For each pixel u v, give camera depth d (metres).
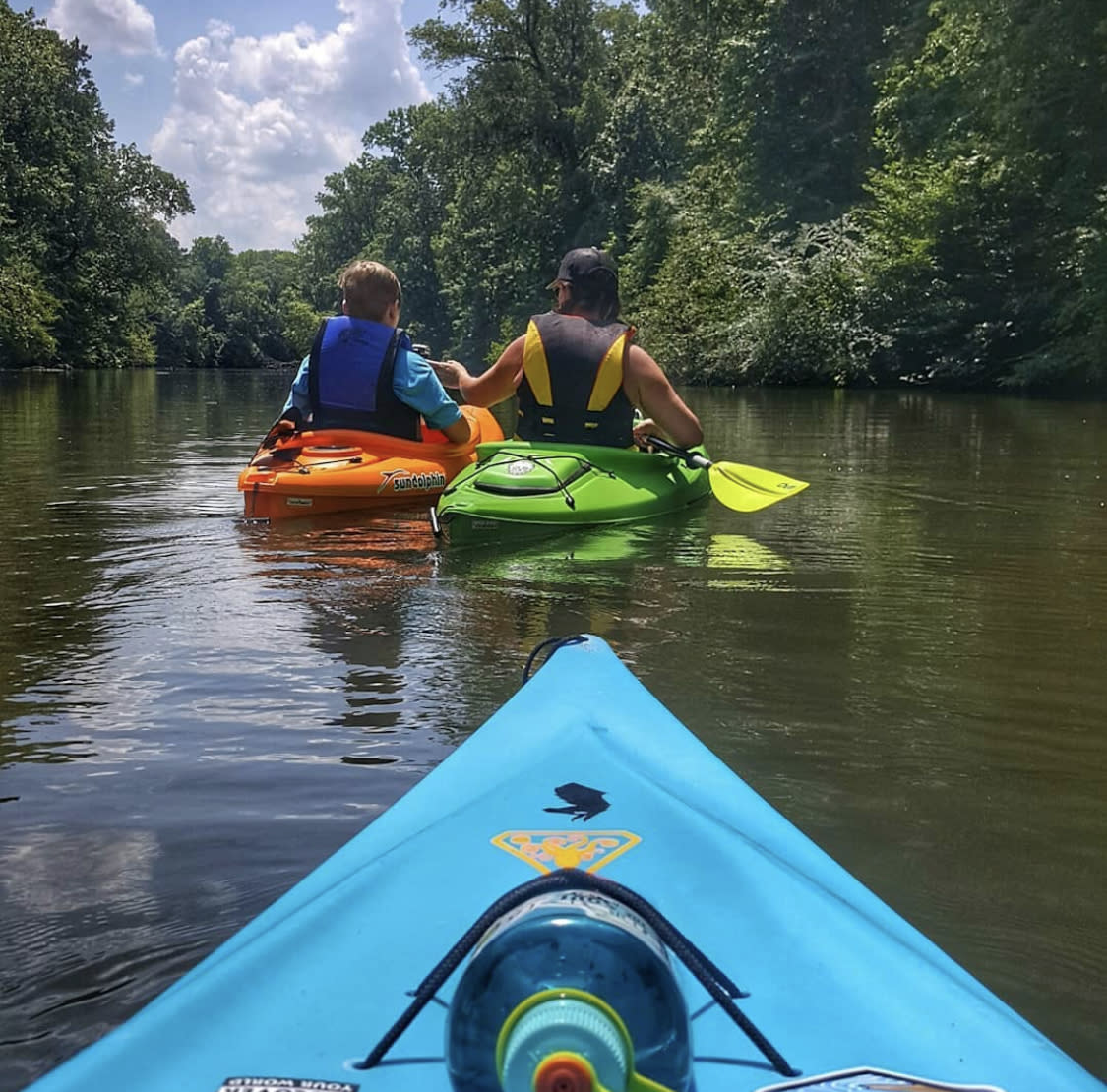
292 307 70.62
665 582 3.79
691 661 2.92
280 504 4.92
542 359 5.05
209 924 1.64
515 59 33.81
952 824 1.99
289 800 2.07
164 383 25.20
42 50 37.22
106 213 40.00
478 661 2.92
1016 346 17.56
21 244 35.16
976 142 16.86
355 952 1.07
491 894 1.19
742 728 2.45
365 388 5.31
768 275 19.80
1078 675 2.80
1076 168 15.35
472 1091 0.73
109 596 3.58
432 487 5.38
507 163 34.31
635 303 24.30
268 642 3.08
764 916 1.15
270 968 1.04
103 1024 1.40
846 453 7.78
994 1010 1.01
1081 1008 1.46
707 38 27.94
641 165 31.33
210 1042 0.92
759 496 4.90
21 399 15.60
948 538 4.55
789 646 3.05
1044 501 5.52
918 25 19.66
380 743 2.36
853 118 22.55
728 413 12.02
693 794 1.52
